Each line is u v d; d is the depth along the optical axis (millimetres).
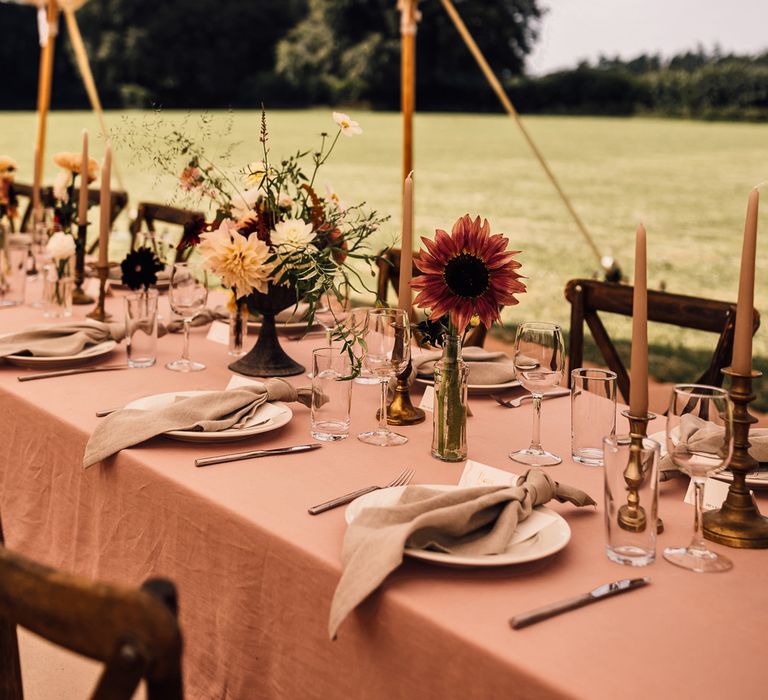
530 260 9422
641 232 1165
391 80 31438
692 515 1323
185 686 1417
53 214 3082
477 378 1988
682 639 969
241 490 1370
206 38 32344
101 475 1576
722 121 30031
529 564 1125
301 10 33312
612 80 30750
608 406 1541
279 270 1904
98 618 720
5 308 2764
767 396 4812
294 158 1988
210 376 2066
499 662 926
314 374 1628
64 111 32219
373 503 1276
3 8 31688
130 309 2100
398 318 1595
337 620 1027
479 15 30391
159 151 2008
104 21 32062
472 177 17172
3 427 1905
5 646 1297
